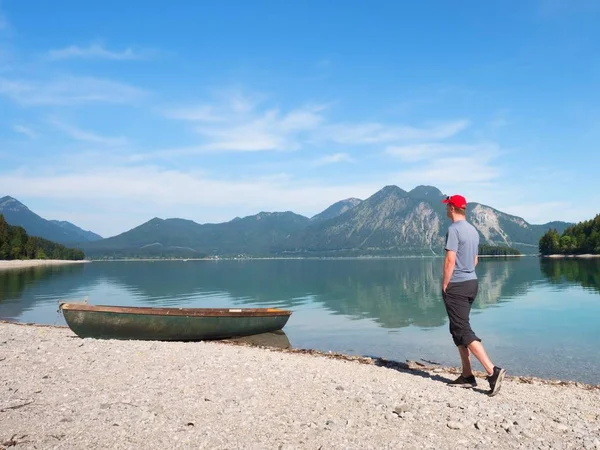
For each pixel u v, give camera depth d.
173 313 19.02
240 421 7.19
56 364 11.26
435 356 17.86
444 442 6.51
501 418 7.57
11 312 31.50
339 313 32.72
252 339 21.59
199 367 11.19
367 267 163.88
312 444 6.34
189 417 7.33
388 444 6.38
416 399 8.70
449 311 9.82
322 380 10.18
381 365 14.27
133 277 90.00
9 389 8.91
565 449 6.39
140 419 7.17
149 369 10.82
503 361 16.84
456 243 9.54
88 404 7.94
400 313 32.59
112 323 18.22
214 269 154.38
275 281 76.62
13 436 6.41
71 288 56.00
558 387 11.62
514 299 41.25
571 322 26.89
